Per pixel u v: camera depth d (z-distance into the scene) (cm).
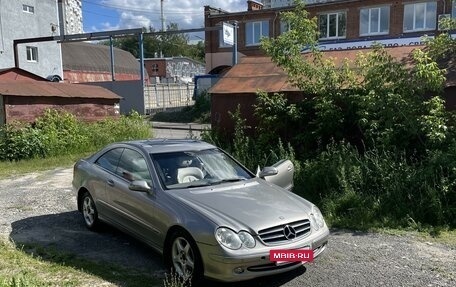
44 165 1380
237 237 443
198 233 455
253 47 3556
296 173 885
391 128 859
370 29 3153
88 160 714
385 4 3064
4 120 1573
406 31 3020
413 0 2967
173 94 4012
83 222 738
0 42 3069
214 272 444
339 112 958
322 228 505
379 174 800
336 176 816
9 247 601
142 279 493
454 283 484
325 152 918
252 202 503
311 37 1026
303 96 1059
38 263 535
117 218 606
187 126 2533
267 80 1159
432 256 569
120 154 644
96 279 486
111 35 2953
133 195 564
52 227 709
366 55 981
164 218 503
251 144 1082
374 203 745
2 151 1464
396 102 852
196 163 592
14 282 429
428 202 721
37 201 897
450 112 859
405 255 572
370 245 612
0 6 3062
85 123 1859
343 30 3244
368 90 915
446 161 758
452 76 912
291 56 1020
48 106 1738
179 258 487
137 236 564
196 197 509
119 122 1936
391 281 489
